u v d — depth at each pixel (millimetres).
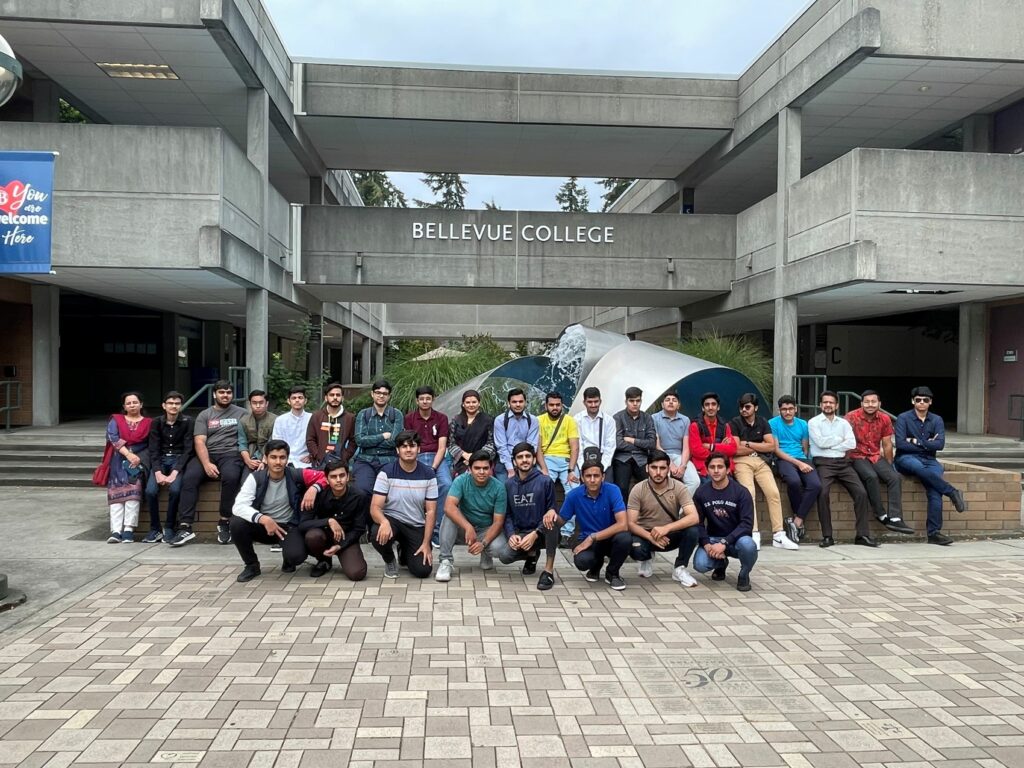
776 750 3533
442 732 3643
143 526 7809
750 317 17469
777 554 7441
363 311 25078
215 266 10531
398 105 15609
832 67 12031
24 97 14391
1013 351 14070
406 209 14984
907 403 20594
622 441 7766
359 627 5113
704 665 4543
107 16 10789
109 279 12070
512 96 15805
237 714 3793
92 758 3354
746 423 7906
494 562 7031
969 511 8383
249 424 7695
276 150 16828
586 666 4496
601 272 15438
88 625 5086
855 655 4742
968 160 11516
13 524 8344
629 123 16000
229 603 5602
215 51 11781
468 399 7926
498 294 16594
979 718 3891
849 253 11250
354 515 6312
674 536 6305
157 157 10703
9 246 5496
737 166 18156
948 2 11656
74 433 12492
